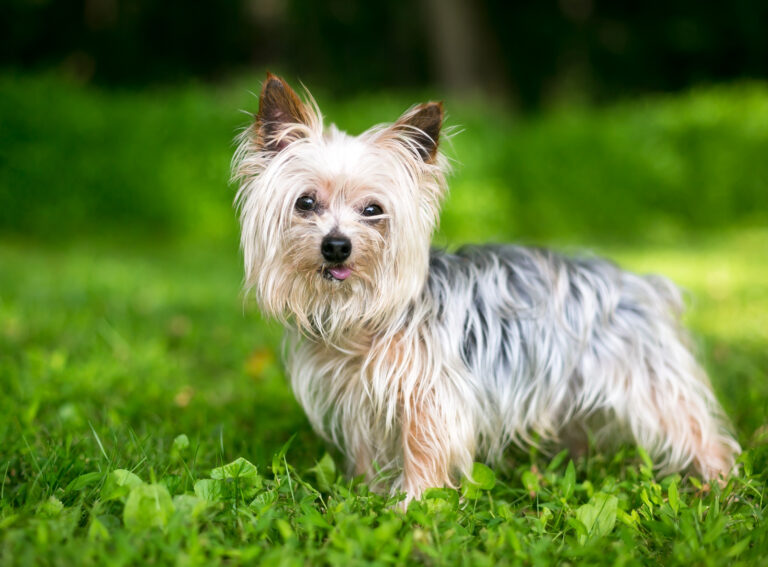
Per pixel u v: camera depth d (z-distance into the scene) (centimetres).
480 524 277
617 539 260
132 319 637
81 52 2227
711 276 880
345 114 1244
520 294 335
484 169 1297
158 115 1228
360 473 341
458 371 318
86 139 1208
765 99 1446
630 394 334
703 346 525
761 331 595
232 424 400
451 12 2075
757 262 994
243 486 286
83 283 775
